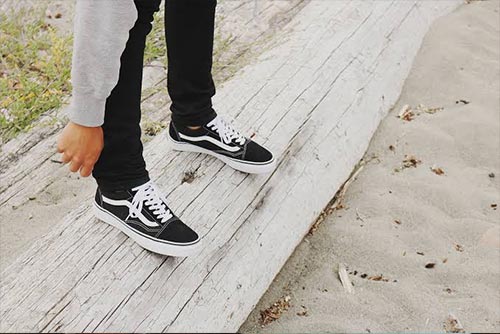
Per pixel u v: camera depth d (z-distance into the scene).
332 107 3.66
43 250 2.79
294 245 3.14
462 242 3.31
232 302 2.74
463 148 3.86
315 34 4.07
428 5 4.80
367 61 4.04
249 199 3.05
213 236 2.85
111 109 2.50
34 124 3.92
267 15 4.81
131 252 2.70
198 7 2.70
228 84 3.74
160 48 4.47
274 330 2.93
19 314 2.52
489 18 4.94
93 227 2.83
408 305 2.99
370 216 3.47
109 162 2.62
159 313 2.54
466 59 4.53
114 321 2.47
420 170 3.74
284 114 3.49
